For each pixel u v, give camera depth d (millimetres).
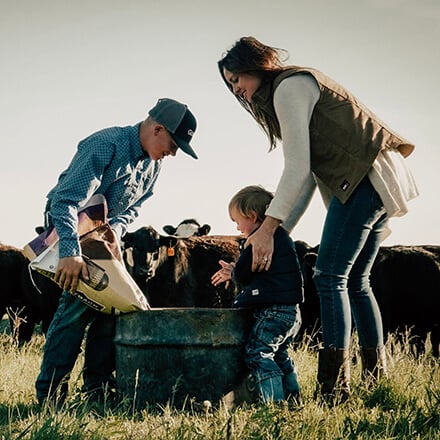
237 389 4555
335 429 3793
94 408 4578
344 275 4719
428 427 3865
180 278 13641
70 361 5051
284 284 4547
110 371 5168
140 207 5445
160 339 4508
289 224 5309
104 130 5027
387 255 12672
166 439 3619
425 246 13164
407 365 5367
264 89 4742
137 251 13180
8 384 5379
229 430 3568
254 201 4836
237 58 4703
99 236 4816
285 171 4570
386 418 4012
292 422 3789
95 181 4863
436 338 12797
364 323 5000
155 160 5211
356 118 4672
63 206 4738
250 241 4570
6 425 3738
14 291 14422
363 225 4688
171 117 4941
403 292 12547
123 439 3668
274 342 4551
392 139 4797
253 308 4641
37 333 14969
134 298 4727
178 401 4496
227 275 5066
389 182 4676
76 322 5035
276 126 4828
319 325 12359
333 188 4680
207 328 4492
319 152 4707
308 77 4672
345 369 4660
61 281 4711
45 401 4582
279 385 4477
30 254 4805
